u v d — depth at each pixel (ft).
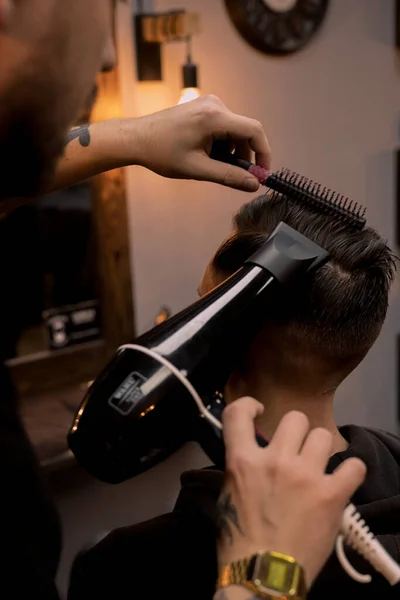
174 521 2.13
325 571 1.93
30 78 1.48
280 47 6.19
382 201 7.39
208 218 6.30
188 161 2.39
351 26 6.73
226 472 1.65
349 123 6.95
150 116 2.44
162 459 1.73
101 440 1.64
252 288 1.81
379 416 7.89
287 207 2.19
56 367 5.59
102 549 2.19
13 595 1.48
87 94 1.66
